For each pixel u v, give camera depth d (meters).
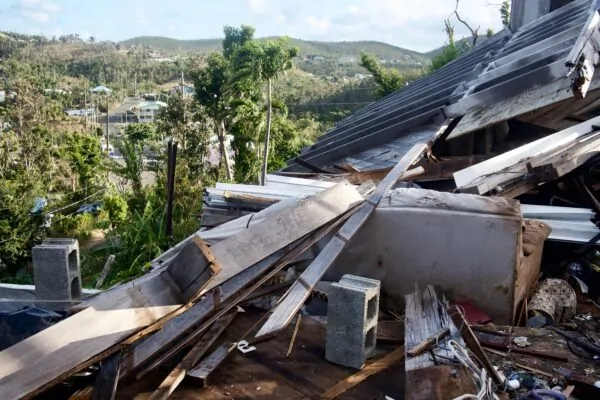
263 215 5.65
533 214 6.09
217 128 35.47
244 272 4.49
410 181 6.95
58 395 3.71
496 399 3.37
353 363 4.25
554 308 5.20
